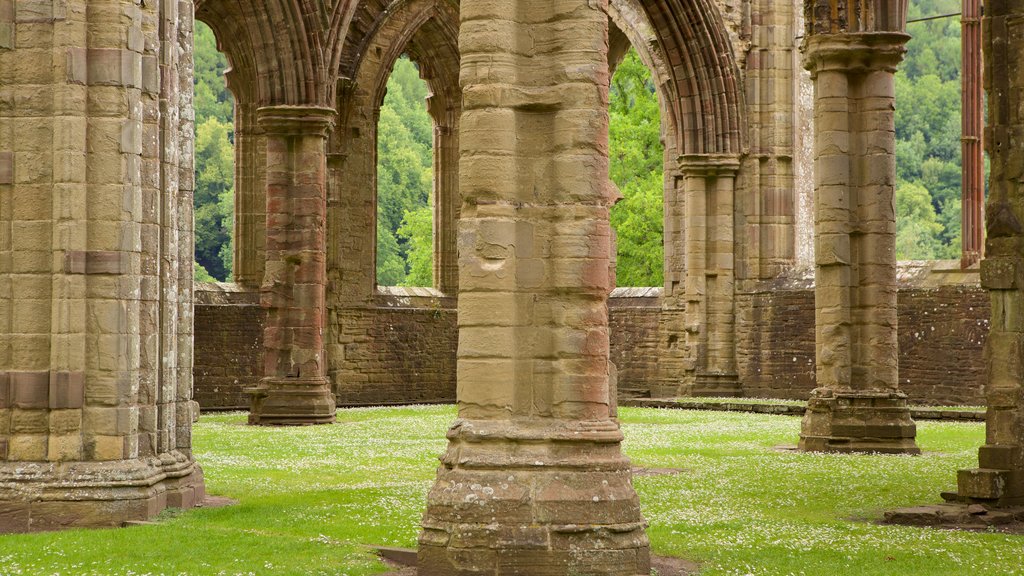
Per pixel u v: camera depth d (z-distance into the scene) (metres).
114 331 12.80
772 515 13.17
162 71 13.62
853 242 21.17
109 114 12.90
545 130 9.98
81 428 12.70
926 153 65.50
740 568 10.08
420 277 58.09
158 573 9.68
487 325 9.89
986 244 14.28
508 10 9.96
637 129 52.75
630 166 53.12
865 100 21.05
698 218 34.97
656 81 36.53
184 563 10.08
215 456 19.42
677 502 14.11
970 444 22.00
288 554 10.47
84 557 10.39
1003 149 14.26
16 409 12.71
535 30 10.00
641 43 36.62
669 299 36.91
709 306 35.00
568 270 9.84
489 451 9.76
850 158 21.11
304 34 27.44
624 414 30.78
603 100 9.97
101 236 12.84
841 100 21.00
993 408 14.05
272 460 18.81
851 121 21.16
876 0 20.86
